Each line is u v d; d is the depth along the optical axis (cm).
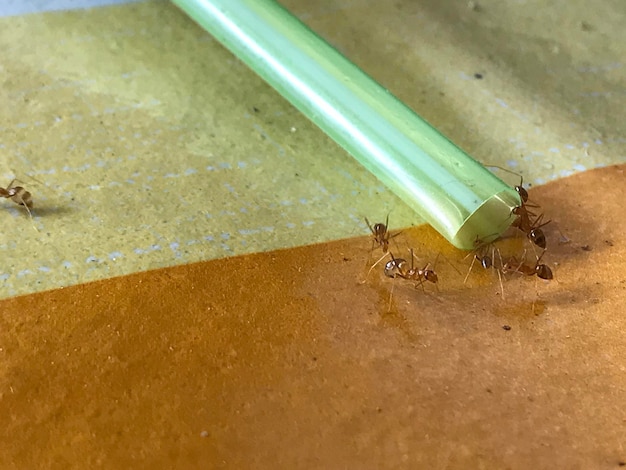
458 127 7
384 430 5
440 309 6
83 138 7
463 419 5
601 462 5
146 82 8
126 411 5
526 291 6
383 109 6
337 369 6
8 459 5
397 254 6
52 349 6
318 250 6
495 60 8
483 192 6
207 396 5
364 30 8
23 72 8
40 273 6
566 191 7
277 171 7
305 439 5
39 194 7
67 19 8
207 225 6
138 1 8
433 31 8
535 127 7
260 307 6
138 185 7
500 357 6
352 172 7
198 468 5
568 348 6
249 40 7
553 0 9
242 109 7
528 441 5
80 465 5
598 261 6
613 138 7
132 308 6
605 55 8
